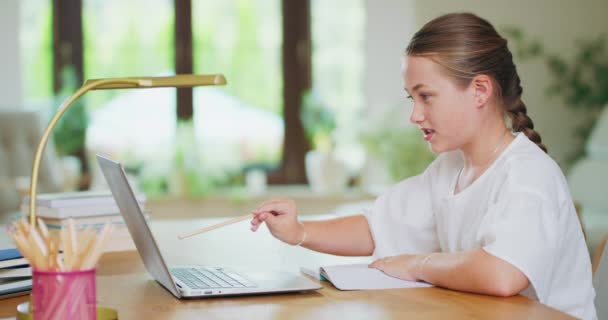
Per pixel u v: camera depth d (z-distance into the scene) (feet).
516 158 4.42
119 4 16.69
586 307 4.48
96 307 3.21
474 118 4.47
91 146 16.65
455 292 4.00
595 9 17.01
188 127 16.55
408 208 5.25
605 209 14.20
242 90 17.08
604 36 16.98
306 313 3.55
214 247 5.90
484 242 4.20
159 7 16.74
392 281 4.24
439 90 4.38
